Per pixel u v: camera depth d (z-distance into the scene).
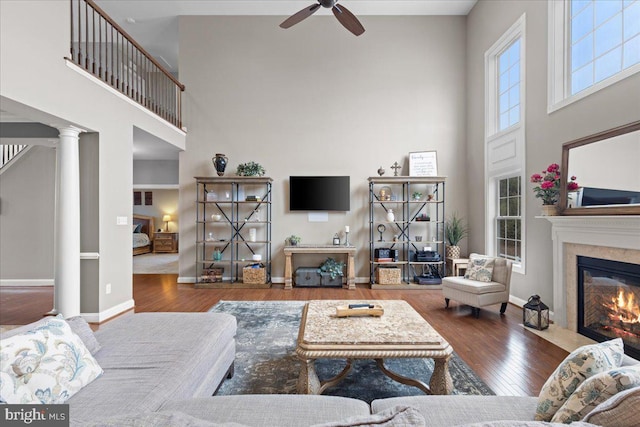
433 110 6.09
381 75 6.12
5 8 2.70
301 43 6.15
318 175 6.08
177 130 5.80
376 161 6.09
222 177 5.69
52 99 3.16
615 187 2.89
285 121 6.13
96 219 3.86
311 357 1.98
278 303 4.58
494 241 5.29
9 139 4.03
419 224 6.04
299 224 6.09
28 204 5.73
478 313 3.91
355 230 6.06
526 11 4.29
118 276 4.17
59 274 3.63
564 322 3.49
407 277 5.95
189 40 6.14
